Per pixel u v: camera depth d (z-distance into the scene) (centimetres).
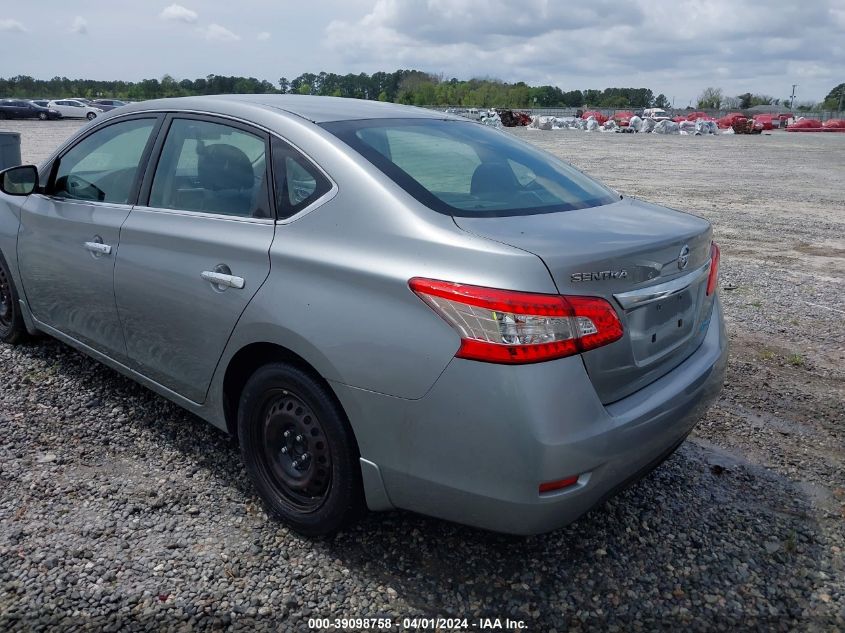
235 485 349
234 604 270
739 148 3322
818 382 501
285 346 286
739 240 1058
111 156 398
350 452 280
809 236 1095
